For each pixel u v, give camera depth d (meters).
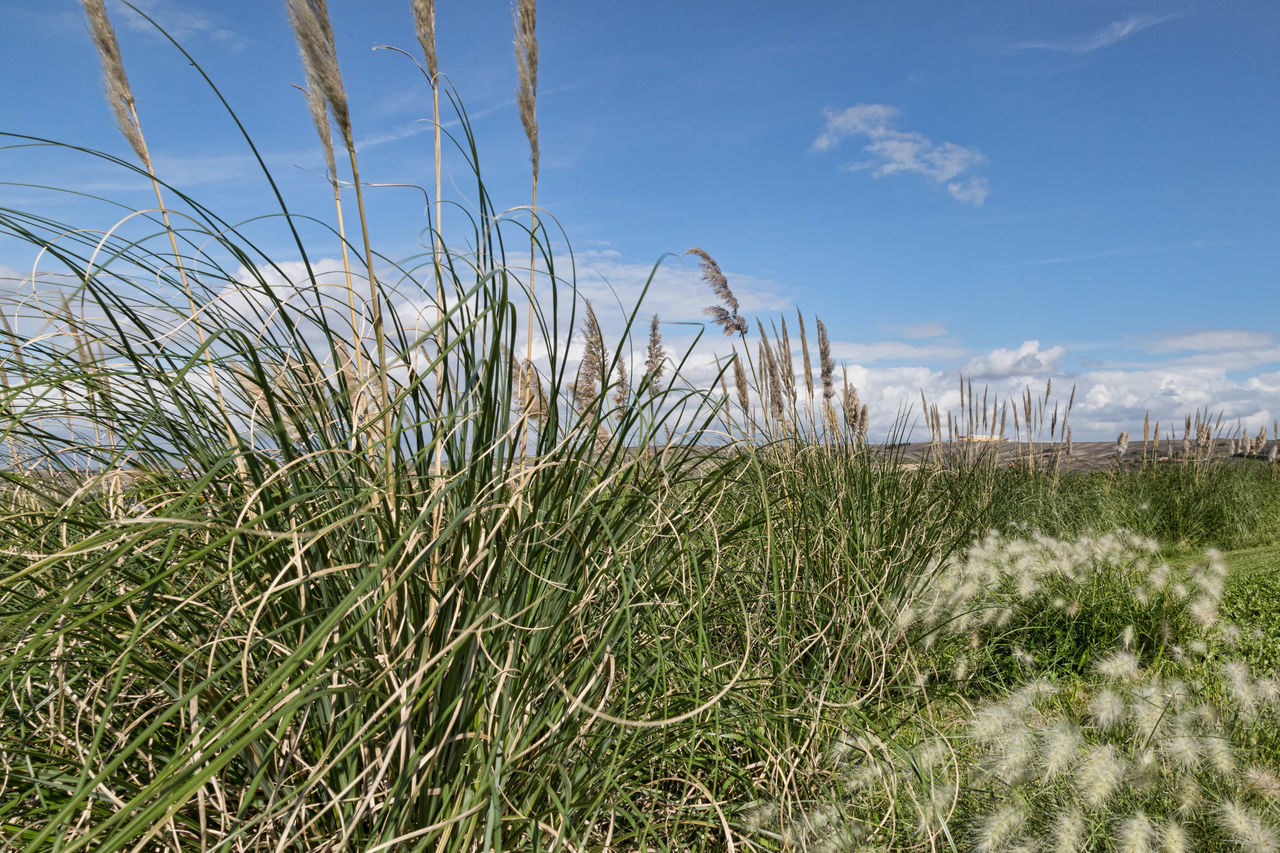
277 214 1.74
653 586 2.31
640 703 2.27
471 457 1.78
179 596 1.78
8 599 1.78
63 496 2.13
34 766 1.70
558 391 1.96
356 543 1.84
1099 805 2.02
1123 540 5.29
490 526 1.79
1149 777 2.17
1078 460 13.04
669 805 2.22
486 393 1.75
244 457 1.66
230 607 1.83
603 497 2.19
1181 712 2.42
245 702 1.37
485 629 1.64
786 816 2.20
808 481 3.87
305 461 1.80
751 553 3.30
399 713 1.59
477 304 1.87
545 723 1.87
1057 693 2.90
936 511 4.54
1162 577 4.23
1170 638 3.99
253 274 1.72
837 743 2.42
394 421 1.87
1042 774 2.19
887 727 2.63
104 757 1.69
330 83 1.72
